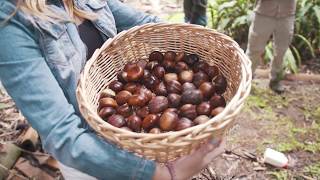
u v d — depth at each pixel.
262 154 1.24
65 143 0.49
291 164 1.20
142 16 0.78
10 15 0.49
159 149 0.47
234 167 1.19
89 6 0.68
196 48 0.72
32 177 1.12
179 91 0.66
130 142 0.47
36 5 0.53
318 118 1.39
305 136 1.31
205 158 0.52
